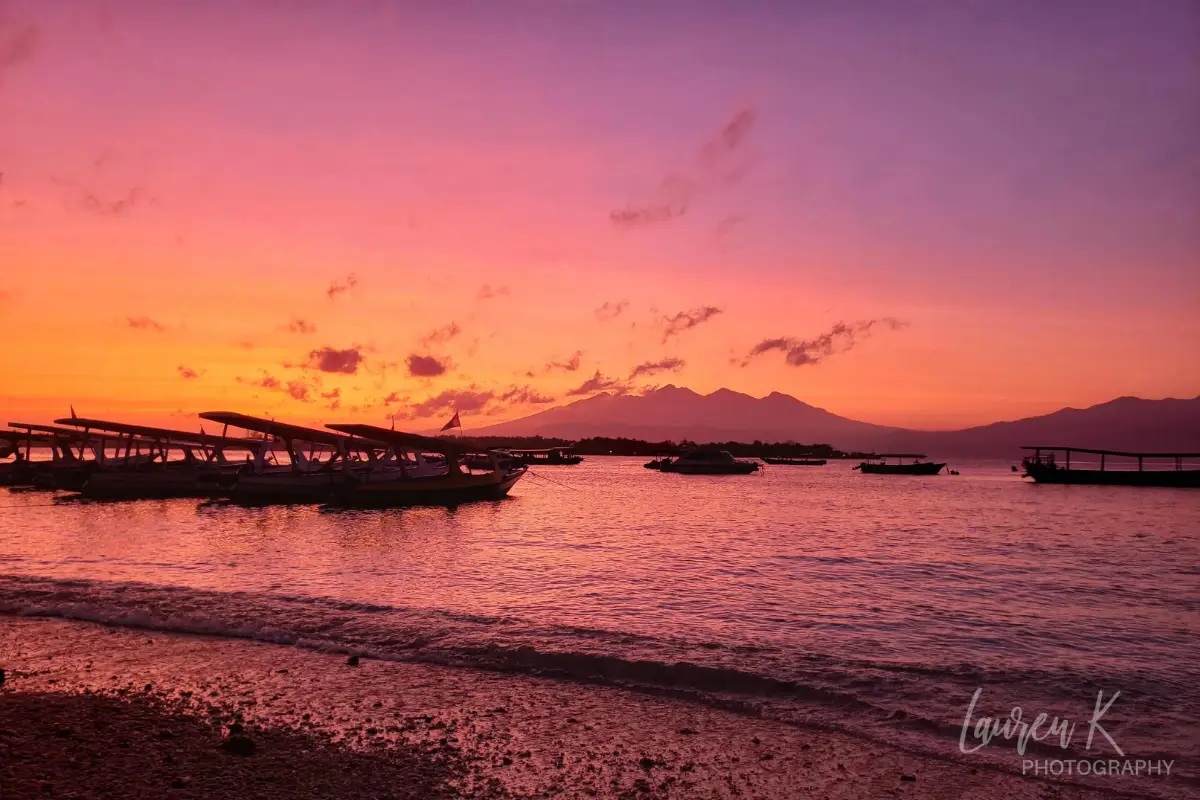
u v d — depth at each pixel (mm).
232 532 34500
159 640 14594
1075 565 26406
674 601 19109
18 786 8305
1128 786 8820
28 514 42969
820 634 15789
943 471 174250
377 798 8258
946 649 14688
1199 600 20016
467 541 32000
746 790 8594
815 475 141750
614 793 8469
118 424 56062
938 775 9047
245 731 10078
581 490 83000
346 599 18469
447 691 11812
